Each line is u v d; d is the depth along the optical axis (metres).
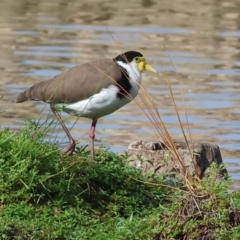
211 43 26.33
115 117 19.61
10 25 27.72
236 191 11.19
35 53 24.66
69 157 11.88
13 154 11.15
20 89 21.11
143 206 11.66
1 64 23.38
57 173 11.16
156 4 30.89
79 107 13.70
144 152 13.75
